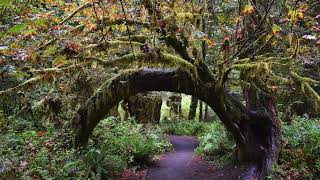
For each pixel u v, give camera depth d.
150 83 11.16
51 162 10.02
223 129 16.77
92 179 10.58
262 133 11.72
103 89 11.76
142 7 8.08
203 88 10.52
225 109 11.05
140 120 23.88
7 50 7.14
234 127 11.60
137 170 13.31
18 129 14.10
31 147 10.89
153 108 24.92
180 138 23.05
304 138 12.23
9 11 6.25
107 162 11.91
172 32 8.27
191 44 8.62
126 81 11.34
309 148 11.67
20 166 8.34
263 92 10.72
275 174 10.48
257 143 11.72
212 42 8.31
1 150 9.66
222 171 12.62
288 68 9.02
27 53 7.35
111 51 9.61
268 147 11.30
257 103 11.65
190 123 27.33
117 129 15.77
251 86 10.77
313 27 7.66
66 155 11.03
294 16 7.04
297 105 16.19
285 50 10.11
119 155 13.52
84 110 12.20
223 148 14.42
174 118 29.41
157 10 7.70
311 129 12.75
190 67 9.09
